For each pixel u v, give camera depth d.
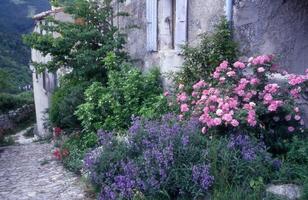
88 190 4.84
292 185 3.75
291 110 4.42
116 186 4.04
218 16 5.90
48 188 5.13
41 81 15.90
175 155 4.05
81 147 6.75
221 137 4.36
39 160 7.13
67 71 11.12
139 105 6.66
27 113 19.94
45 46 8.29
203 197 3.80
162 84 7.13
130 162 4.13
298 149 4.21
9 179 5.81
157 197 3.89
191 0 6.47
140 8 8.17
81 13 8.58
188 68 5.82
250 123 4.28
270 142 4.55
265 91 4.55
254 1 5.37
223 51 5.52
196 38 6.43
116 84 6.96
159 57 7.41
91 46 8.63
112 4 9.45
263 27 5.32
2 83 12.13
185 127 4.43
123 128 6.54
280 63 5.21
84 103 7.34
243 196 3.65
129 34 8.71
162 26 7.41
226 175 3.83
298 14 5.18
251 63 4.79
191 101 5.18
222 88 4.75
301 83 4.51
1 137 11.86
